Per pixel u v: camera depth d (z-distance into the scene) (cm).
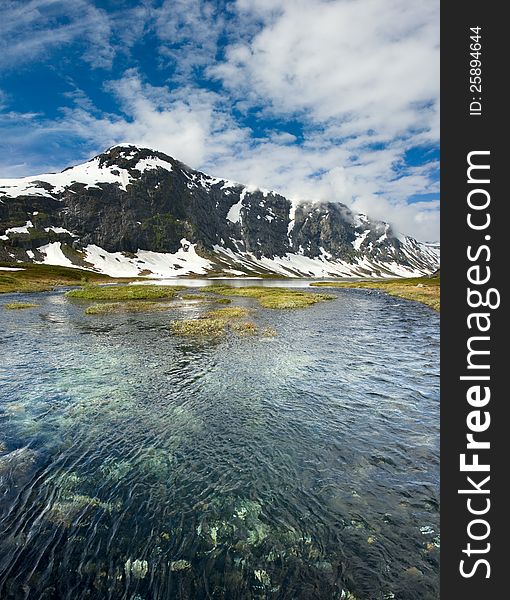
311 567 812
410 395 1838
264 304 5988
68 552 845
